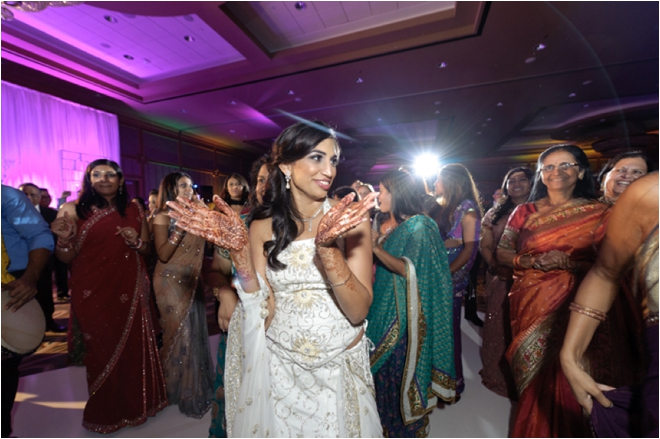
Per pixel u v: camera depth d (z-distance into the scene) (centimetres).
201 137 1171
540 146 1425
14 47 579
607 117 998
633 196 78
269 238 127
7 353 155
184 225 104
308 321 121
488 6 469
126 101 802
